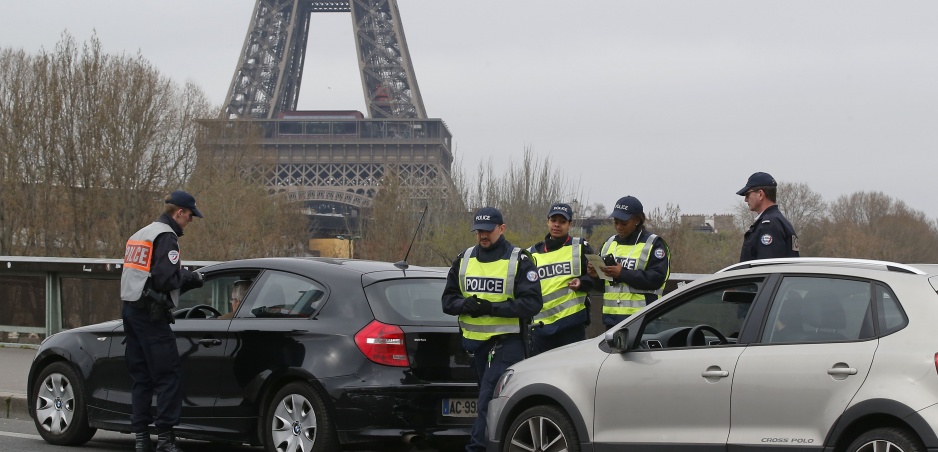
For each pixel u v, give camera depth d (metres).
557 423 8.36
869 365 6.73
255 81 145.62
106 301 20.78
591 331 17.98
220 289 11.09
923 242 146.50
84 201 66.00
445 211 75.00
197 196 77.06
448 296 9.62
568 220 10.48
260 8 148.12
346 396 9.43
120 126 66.69
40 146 66.12
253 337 10.14
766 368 7.22
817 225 138.62
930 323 6.64
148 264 10.27
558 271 10.44
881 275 7.02
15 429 13.12
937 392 6.42
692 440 7.52
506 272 9.45
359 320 9.67
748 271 7.73
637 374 7.92
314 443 9.57
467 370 9.91
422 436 9.58
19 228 65.88
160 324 10.29
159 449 10.37
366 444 9.77
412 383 9.53
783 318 7.36
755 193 10.33
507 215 75.38
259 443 10.11
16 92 65.81
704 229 130.88
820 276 7.32
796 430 7.01
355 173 136.25
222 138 86.56
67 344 11.62
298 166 137.12
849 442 6.83
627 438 7.91
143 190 68.19
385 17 147.50
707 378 7.51
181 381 10.48
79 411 11.45
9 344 21.08
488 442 8.88
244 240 76.31
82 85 66.50
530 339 10.58
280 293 10.34
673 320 8.41
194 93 86.69
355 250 77.69
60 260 20.95
